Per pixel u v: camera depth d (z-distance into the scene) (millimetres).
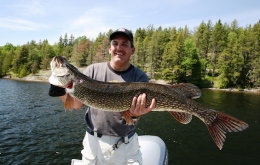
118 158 2354
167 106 2504
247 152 7441
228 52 42094
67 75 2549
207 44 59750
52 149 7242
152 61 54031
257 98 24734
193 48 47375
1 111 13211
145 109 2361
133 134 2541
